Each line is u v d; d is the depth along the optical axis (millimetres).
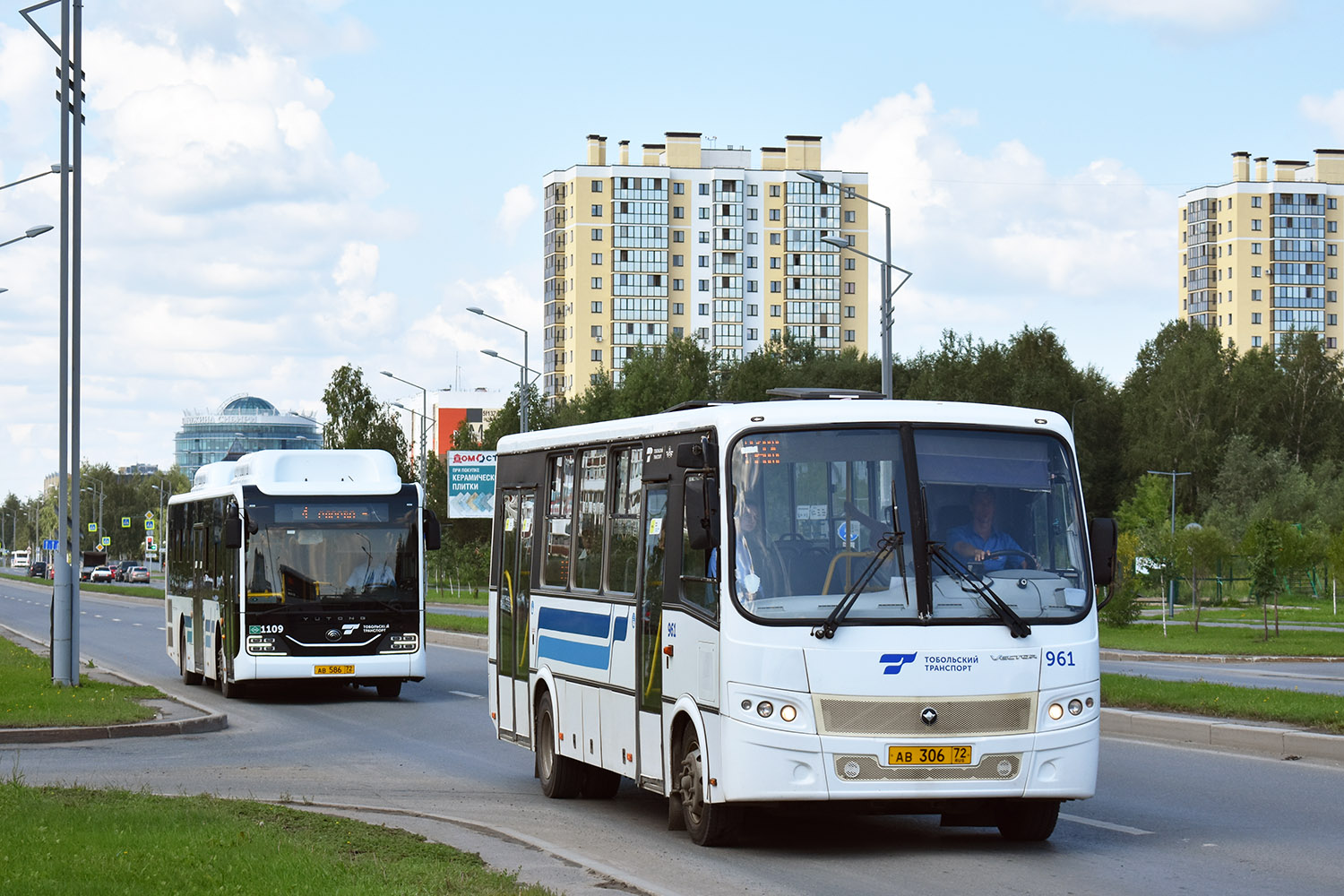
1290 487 98125
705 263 157750
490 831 13344
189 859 10758
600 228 156250
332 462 28844
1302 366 118250
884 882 11469
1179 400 112438
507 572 18375
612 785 16375
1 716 22688
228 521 27875
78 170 28516
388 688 29516
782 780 11906
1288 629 51844
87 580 142250
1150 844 12977
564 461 16719
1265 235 175000
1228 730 19750
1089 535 12734
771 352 116312
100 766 18891
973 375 97062
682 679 13070
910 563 12250
